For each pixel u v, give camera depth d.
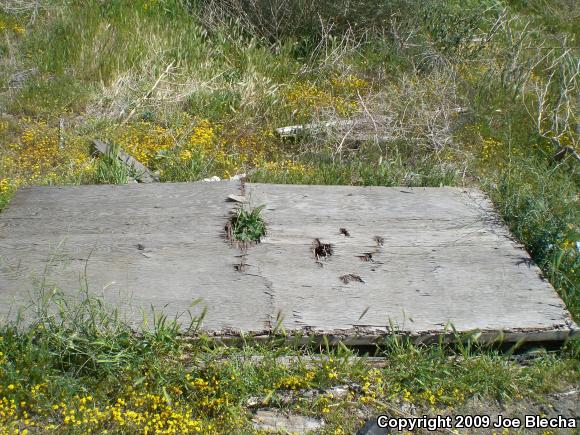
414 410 3.09
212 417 2.99
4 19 6.82
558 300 3.45
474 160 5.19
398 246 3.73
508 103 5.97
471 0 8.01
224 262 3.56
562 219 4.04
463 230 3.88
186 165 4.81
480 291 3.48
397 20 7.04
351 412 3.06
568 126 5.51
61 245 3.63
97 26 6.64
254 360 3.15
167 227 3.77
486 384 3.16
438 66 6.43
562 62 6.52
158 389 3.02
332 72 6.38
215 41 6.69
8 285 3.37
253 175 4.72
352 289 3.45
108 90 5.85
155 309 3.28
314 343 3.25
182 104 5.79
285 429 2.97
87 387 3.03
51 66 6.16
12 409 2.88
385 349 3.32
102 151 4.94
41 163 4.95
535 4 8.81
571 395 3.18
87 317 3.22
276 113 5.77
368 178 4.62
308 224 3.86
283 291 3.41
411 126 5.43
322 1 6.84
